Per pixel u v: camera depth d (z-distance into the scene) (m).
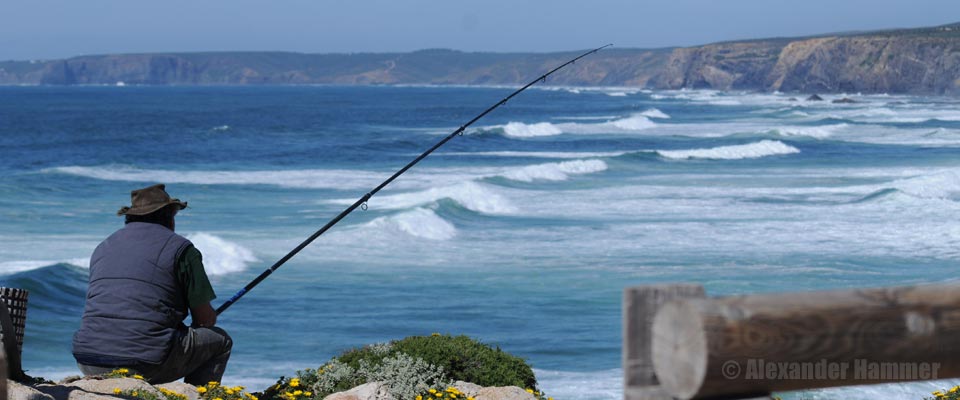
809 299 2.61
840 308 2.60
